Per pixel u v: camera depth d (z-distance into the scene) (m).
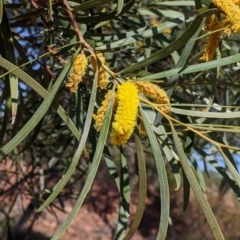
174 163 0.34
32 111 0.73
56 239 0.25
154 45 0.54
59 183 0.27
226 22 0.31
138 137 0.30
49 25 0.41
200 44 0.60
